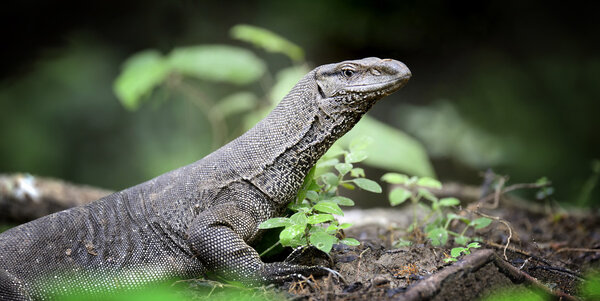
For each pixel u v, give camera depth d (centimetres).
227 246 586
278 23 2136
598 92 2095
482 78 2184
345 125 641
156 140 1975
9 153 1914
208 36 2120
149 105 1973
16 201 1055
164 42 2112
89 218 622
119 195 645
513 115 2100
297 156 634
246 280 580
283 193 635
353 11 2128
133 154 1981
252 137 646
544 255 733
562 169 1983
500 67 2198
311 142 636
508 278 545
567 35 2191
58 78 2020
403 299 486
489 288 529
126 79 1325
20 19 2017
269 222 567
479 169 1906
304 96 643
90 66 2052
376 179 1783
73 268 593
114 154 1988
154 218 622
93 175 1969
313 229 595
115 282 597
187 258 611
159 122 1983
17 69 2036
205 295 580
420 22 2181
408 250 642
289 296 544
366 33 2167
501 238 763
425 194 777
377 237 783
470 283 522
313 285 557
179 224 617
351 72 626
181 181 638
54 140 1962
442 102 2062
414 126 1998
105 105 2011
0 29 2003
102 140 1991
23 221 1035
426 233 739
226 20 2130
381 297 521
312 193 652
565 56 2173
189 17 2111
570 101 2100
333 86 632
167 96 1833
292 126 639
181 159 1927
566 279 627
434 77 2233
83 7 2056
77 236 609
